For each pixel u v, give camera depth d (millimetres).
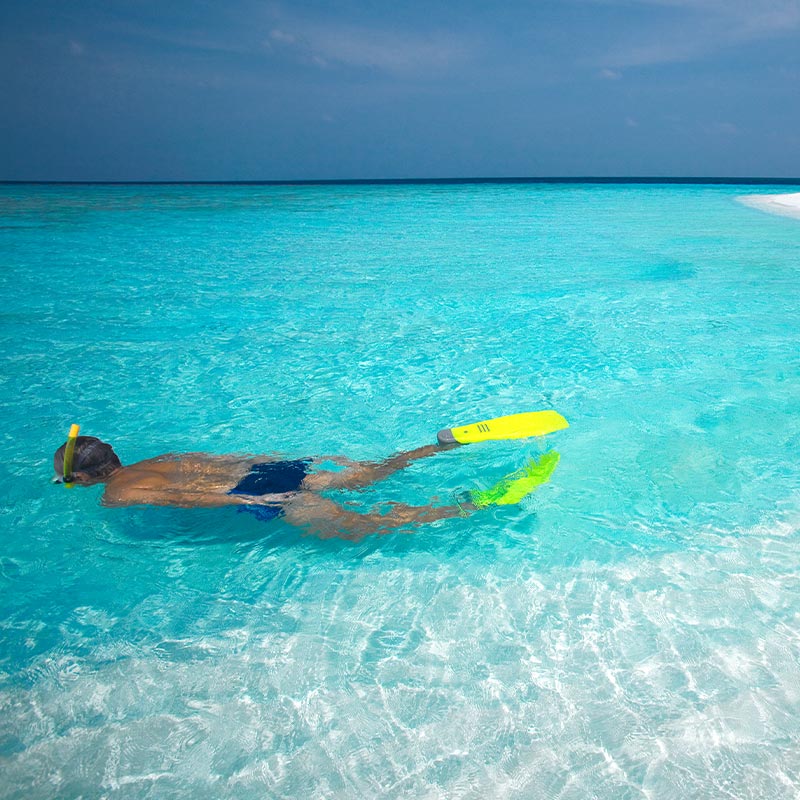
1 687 2123
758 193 36062
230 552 2875
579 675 2139
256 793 1745
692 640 2287
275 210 23500
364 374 5371
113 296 8367
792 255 11312
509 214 21562
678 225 16875
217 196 35625
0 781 1777
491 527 3055
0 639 2355
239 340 6363
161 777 1792
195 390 5020
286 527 3027
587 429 4203
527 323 6945
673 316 7164
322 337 6461
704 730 1909
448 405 4703
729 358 5641
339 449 4016
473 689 2088
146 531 3055
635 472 3607
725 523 3072
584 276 9633
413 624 2410
